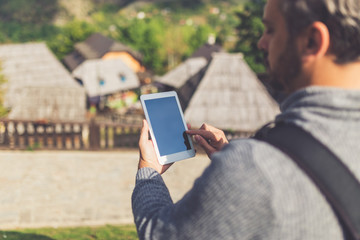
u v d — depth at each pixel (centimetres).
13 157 1492
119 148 1686
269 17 92
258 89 2344
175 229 88
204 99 2264
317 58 84
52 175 1306
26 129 1652
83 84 4994
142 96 164
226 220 78
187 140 166
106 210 1042
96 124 1670
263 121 2220
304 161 79
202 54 6366
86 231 822
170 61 8812
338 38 81
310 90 84
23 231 818
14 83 3812
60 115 2759
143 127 135
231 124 2188
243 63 2431
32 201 1067
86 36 7544
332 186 77
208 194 81
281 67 91
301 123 82
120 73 5228
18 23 19862
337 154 77
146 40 8481
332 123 80
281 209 75
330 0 80
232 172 79
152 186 110
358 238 77
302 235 77
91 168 1416
